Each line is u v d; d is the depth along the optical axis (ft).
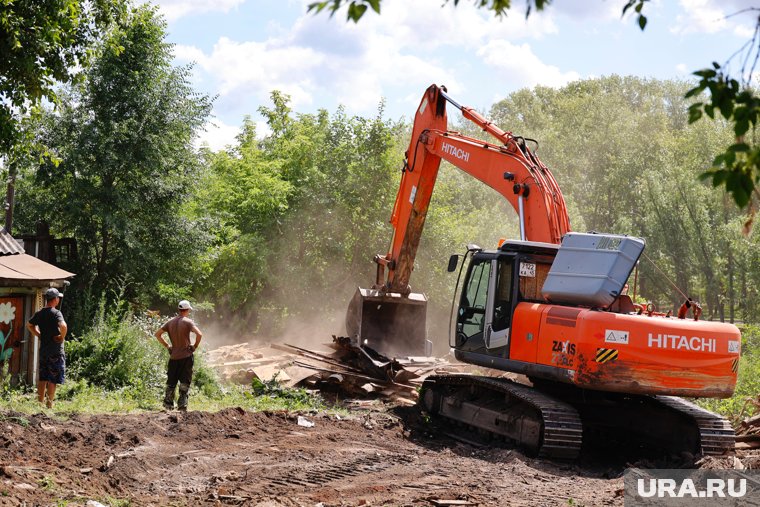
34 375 44.24
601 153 187.83
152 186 64.64
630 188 177.06
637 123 192.13
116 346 47.11
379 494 24.29
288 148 84.74
